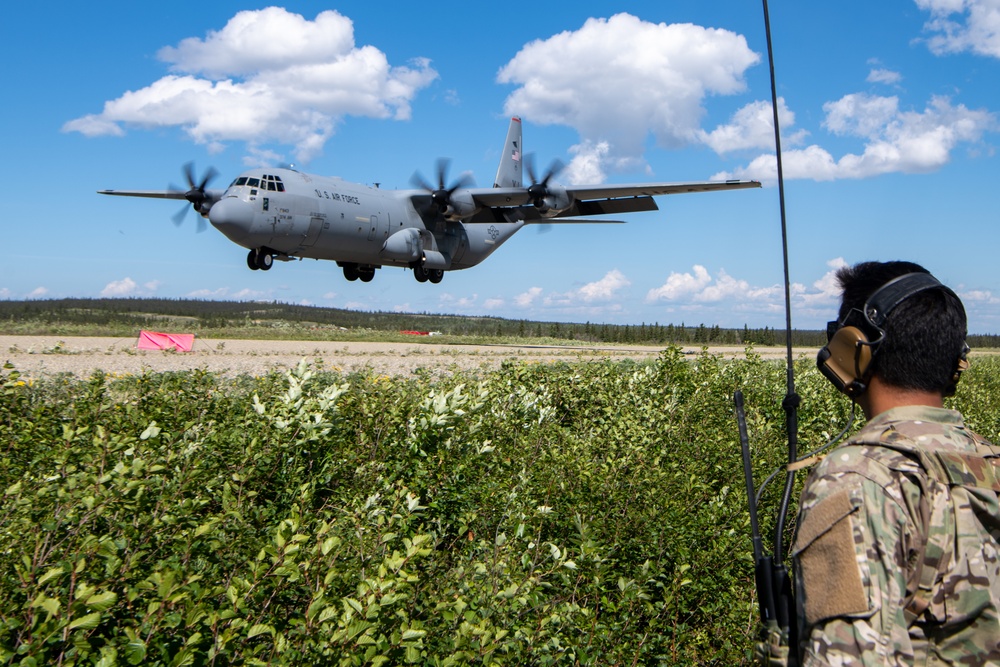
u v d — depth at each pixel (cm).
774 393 916
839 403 863
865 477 145
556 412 859
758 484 541
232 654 267
